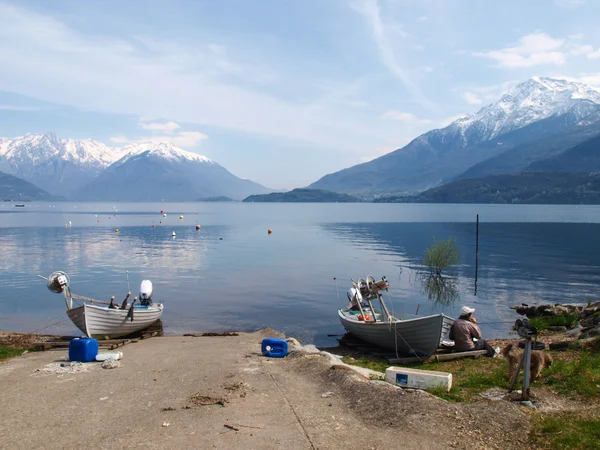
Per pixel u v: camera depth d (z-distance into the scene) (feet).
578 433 27.12
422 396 32.45
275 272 145.59
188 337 70.13
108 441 27.04
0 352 54.49
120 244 230.68
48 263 161.27
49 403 33.96
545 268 154.81
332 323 84.89
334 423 29.55
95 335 65.72
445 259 149.07
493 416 29.63
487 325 82.69
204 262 167.22
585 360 40.86
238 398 34.45
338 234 301.84
